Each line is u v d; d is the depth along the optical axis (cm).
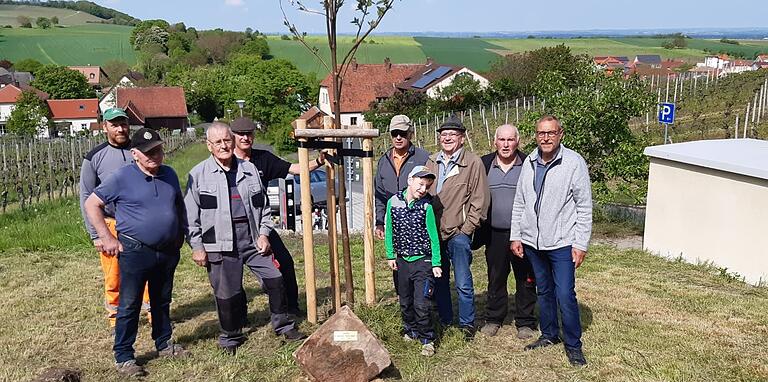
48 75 8394
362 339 452
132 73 10156
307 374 452
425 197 488
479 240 552
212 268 502
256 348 521
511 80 4253
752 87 2650
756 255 734
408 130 516
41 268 818
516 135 514
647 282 732
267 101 6028
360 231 1129
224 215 489
